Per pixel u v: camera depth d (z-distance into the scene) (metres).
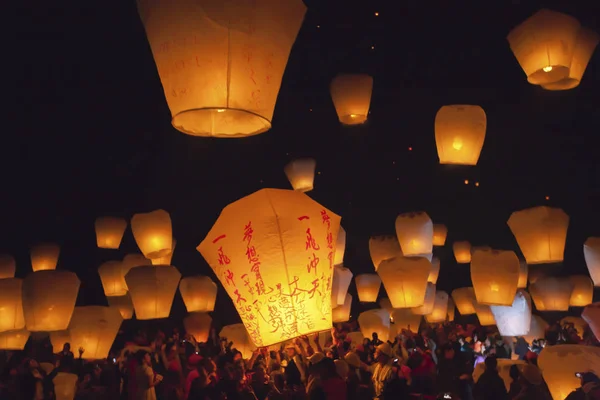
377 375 7.27
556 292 11.12
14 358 10.37
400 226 10.08
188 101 4.34
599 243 9.35
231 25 4.25
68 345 9.68
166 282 10.20
